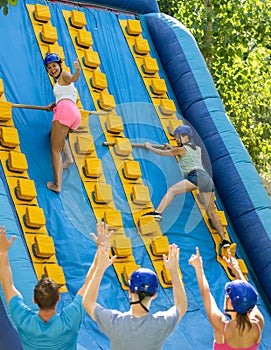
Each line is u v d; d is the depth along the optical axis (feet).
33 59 42.32
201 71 46.96
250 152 72.84
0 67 40.93
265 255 42.45
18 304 25.68
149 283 24.50
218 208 43.88
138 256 38.93
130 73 45.80
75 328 25.25
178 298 25.36
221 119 45.62
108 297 36.40
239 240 43.68
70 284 35.81
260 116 72.90
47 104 41.37
